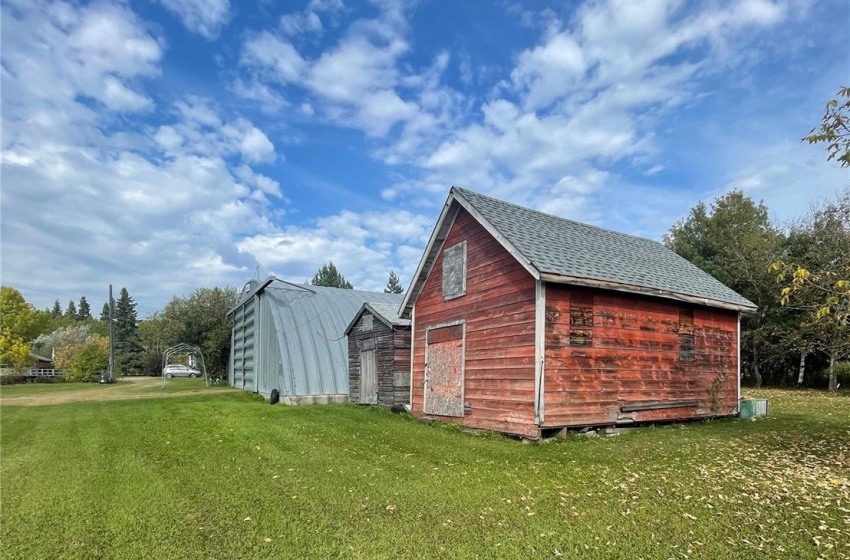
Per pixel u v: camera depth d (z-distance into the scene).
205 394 21.20
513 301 10.59
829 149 6.67
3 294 44.12
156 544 4.40
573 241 12.51
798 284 7.04
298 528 4.73
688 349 12.68
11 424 12.28
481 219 11.44
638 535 4.46
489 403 10.94
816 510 5.12
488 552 4.13
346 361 19.25
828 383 25.83
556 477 6.61
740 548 4.18
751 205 30.95
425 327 13.90
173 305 32.75
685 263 15.74
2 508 5.48
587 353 10.44
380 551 4.18
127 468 7.30
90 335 60.34
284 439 9.67
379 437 10.12
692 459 7.77
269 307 20.03
